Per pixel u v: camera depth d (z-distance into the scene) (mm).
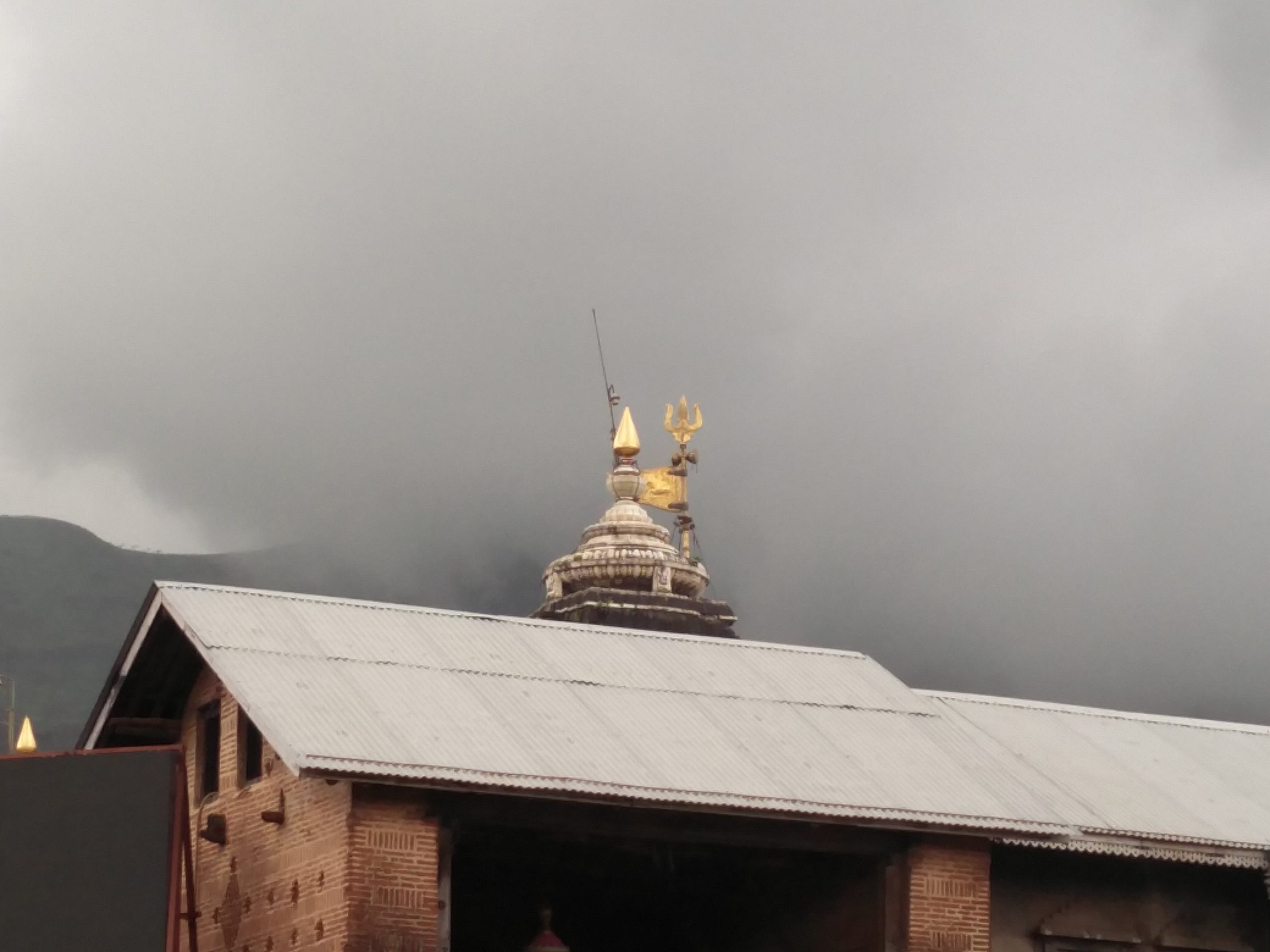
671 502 42531
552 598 38500
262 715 23922
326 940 24141
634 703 27234
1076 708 32938
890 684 30438
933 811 26266
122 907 23062
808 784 26016
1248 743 33250
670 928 30438
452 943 29688
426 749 23984
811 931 28094
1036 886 28828
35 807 23234
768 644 30750
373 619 27828
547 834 27344
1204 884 29828
